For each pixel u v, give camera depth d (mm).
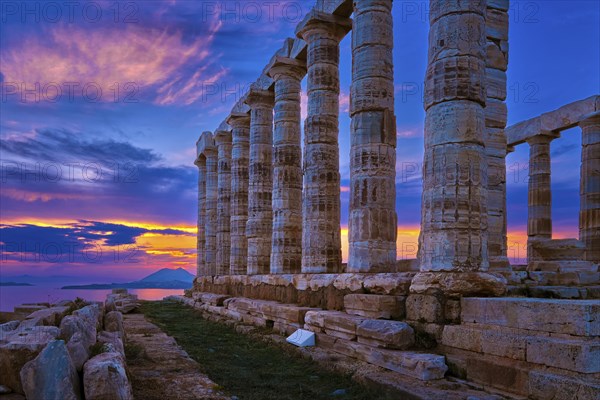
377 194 13055
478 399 6973
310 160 16641
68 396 5340
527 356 7262
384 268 12812
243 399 8078
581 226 23422
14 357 6141
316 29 17062
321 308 14156
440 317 9531
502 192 14250
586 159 23359
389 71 13742
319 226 16172
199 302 26797
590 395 6047
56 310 10703
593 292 12727
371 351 9781
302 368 10422
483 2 10742
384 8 13883
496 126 14250
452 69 10320
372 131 13328
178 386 8180
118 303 24625
